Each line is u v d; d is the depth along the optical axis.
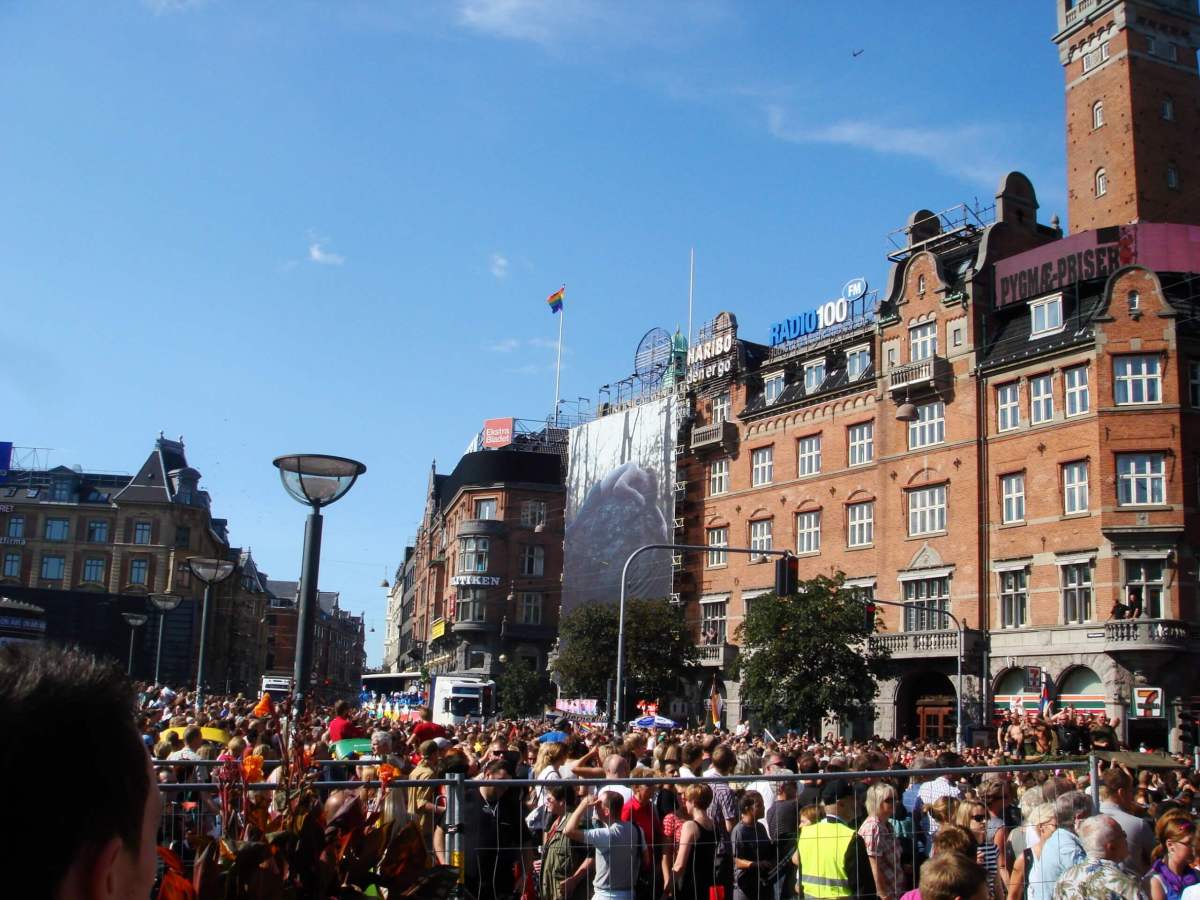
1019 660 45.09
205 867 4.69
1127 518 42.62
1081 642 42.69
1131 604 41.59
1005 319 49.72
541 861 10.33
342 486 15.05
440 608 105.62
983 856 10.80
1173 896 9.73
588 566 73.12
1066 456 44.75
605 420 74.38
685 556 66.81
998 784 11.64
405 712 68.94
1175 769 22.53
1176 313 43.22
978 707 45.91
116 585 104.50
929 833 11.74
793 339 62.91
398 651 159.88
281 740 5.91
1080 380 44.88
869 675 45.25
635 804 10.59
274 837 5.08
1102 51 59.53
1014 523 46.50
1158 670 40.84
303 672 14.66
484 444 97.00
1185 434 42.78
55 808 2.08
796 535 58.22
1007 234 51.25
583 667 61.31
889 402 53.00
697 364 69.44
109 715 2.23
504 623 83.94
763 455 61.69
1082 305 46.28
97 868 2.15
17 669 2.22
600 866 9.88
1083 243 46.31
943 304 50.94
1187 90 59.22
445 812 8.70
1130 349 43.59
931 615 49.38
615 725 35.12
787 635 44.16
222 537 130.50
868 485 54.00
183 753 15.62
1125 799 11.46
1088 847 8.10
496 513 88.12
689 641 59.84
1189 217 57.66
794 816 11.34
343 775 12.04
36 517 105.62
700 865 10.63
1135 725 40.88
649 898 10.34
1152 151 57.47
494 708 63.25
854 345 56.47
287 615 185.12
